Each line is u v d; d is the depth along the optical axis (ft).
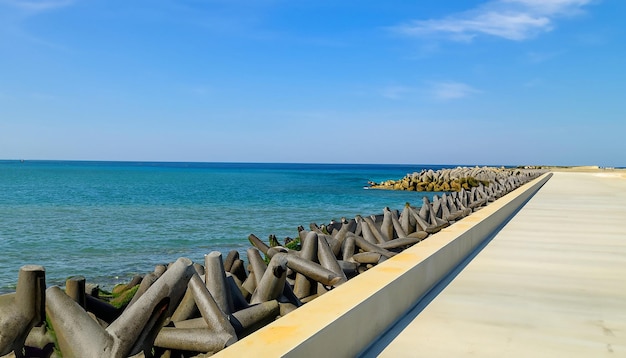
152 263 61.00
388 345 14.37
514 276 23.73
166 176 385.70
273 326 11.13
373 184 260.01
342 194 197.98
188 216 112.57
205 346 15.43
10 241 76.59
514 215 54.13
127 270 56.95
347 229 39.09
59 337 13.50
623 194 92.07
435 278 21.63
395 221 43.80
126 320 13.73
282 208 134.72
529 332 15.81
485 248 32.04
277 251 27.02
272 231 88.12
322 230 44.32
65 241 77.05
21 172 427.33
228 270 26.66
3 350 12.38
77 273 55.21
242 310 17.76
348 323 12.61
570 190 105.29
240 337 17.10
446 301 19.13
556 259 28.30
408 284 17.74
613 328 16.34
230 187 239.91
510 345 14.64
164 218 108.27
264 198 171.73
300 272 23.21
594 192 98.48
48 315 13.67
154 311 13.99
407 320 16.67
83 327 13.55
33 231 87.40
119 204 143.33
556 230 41.42
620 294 20.62
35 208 129.90
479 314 17.53
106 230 89.20
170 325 16.26
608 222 47.50
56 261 61.82
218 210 127.34
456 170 263.70
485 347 14.43
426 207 51.31
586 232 40.27
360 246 32.48
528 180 140.87
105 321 17.57
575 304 19.10
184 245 73.92
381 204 151.74
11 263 60.08
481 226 34.14
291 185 265.34
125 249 70.54
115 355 13.38
